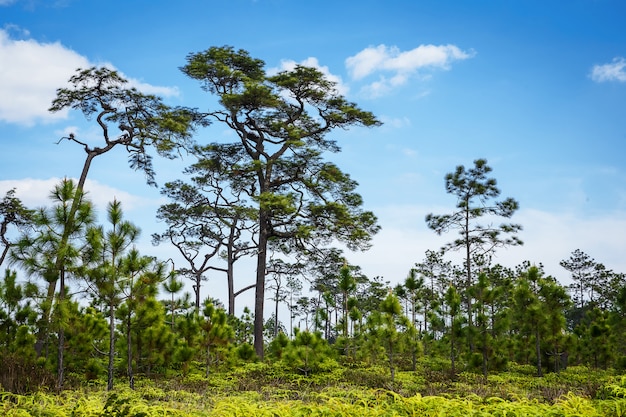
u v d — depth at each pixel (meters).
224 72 27.08
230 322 29.59
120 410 7.57
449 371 20.17
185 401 11.47
